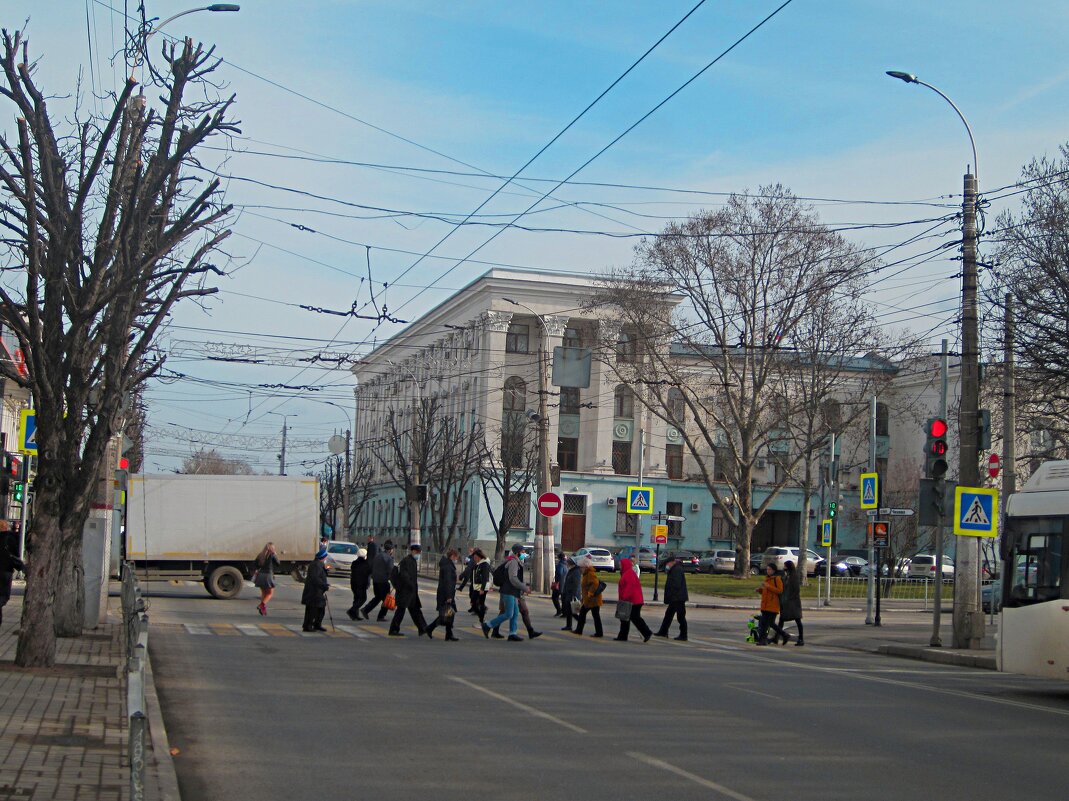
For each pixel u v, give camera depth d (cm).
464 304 7006
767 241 5044
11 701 1201
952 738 1238
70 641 1892
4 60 1374
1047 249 2494
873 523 3381
